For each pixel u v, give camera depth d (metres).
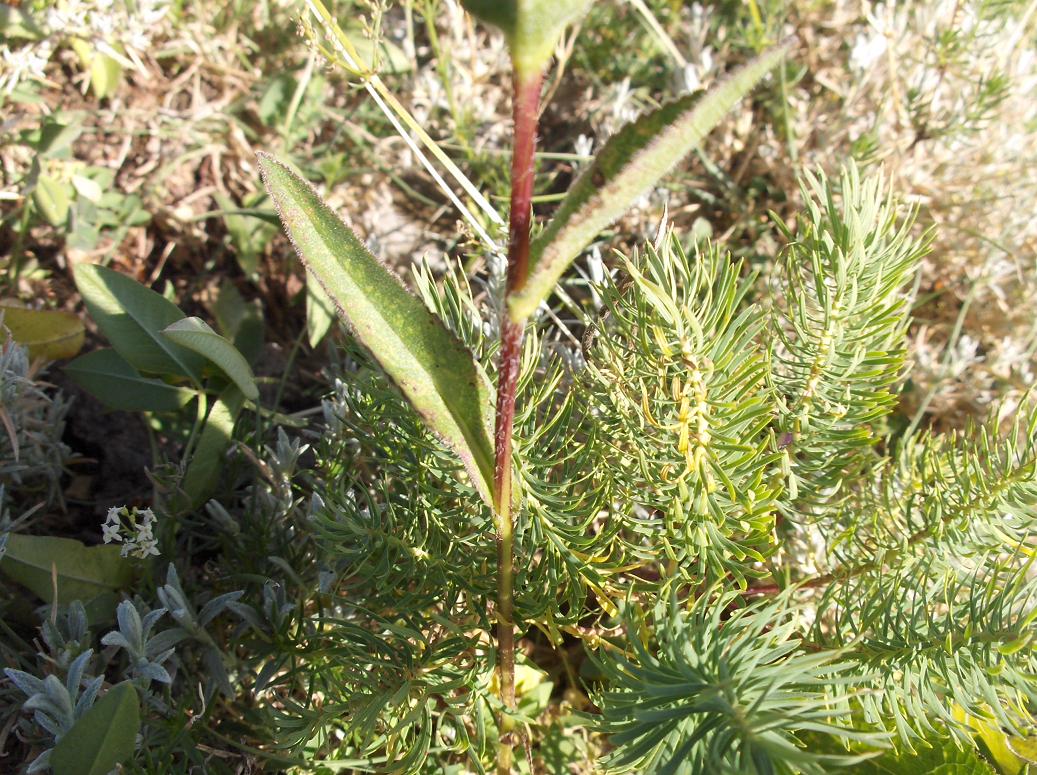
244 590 0.25
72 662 0.21
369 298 0.14
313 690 0.22
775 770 0.13
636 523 0.20
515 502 0.18
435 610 0.22
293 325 0.35
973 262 0.35
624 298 0.20
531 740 0.24
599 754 0.25
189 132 0.35
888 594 0.19
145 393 0.27
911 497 0.21
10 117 0.33
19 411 0.26
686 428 0.18
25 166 0.33
